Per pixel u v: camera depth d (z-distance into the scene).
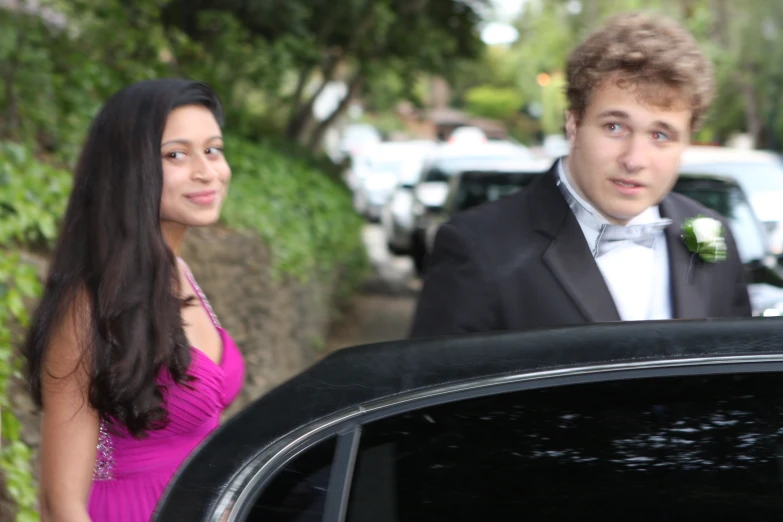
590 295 2.84
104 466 2.65
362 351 2.10
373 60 14.76
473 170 13.12
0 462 3.99
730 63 32.94
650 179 2.80
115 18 8.61
